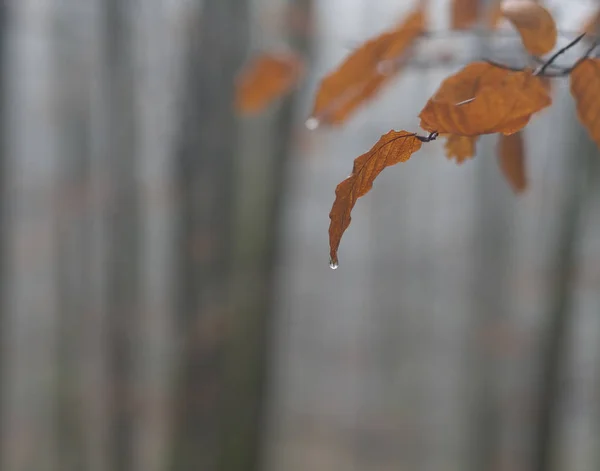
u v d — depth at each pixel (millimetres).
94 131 3354
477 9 680
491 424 3916
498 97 383
